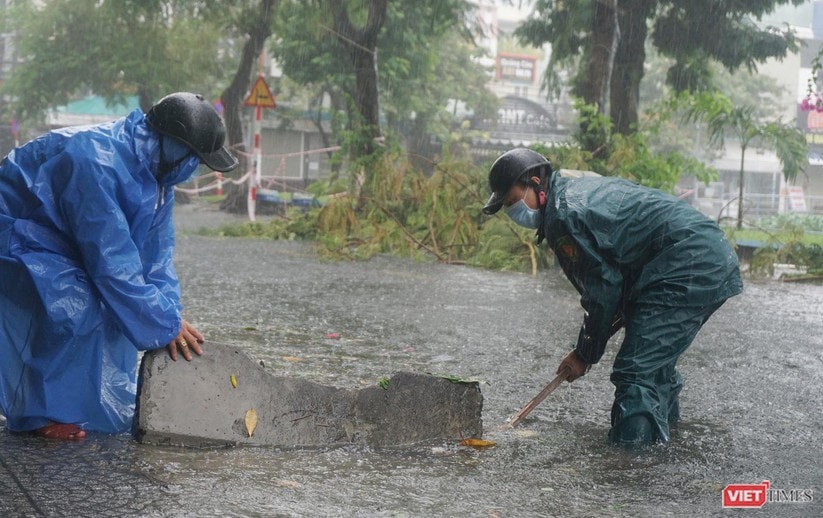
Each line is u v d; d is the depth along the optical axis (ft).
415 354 21.15
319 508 10.91
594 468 12.98
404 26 103.19
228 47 130.11
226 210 86.33
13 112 125.70
